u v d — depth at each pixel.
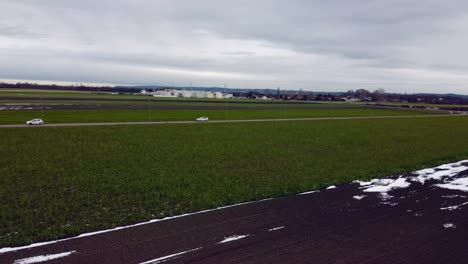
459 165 19.83
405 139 31.52
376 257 8.33
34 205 11.77
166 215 10.95
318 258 8.21
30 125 35.38
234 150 23.67
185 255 8.22
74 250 8.39
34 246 8.59
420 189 14.52
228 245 8.81
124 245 8.71
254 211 11.48
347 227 10.16
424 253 8.60
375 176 16.83
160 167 18.08
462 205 12.40
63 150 22.16
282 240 9.18
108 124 38.06
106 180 15.20
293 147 25.55
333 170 18.00
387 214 11.36
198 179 15.73
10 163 18.11
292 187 14.41
